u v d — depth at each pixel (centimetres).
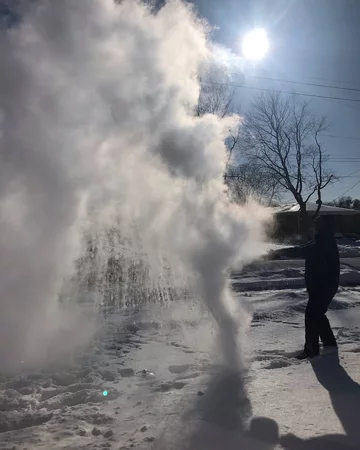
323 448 346
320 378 499
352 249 2962
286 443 354
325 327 627
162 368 548
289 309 905
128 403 437
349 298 1036
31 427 390
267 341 677
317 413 407
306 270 604
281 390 463
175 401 438
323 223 616
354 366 541
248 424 386
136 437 365
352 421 390
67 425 390
